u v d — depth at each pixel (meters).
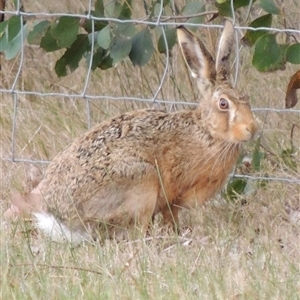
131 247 9.66
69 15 11.52
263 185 11.38
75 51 12.07
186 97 12.94
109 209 10.16
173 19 11.98
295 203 11.20
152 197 10.31
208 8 12.86
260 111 12.34
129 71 13.58
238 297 8.27
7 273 8.70
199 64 10.59
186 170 10.44
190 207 10.70
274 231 10.22
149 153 10.27
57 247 9.70
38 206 10.54
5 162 12.12
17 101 13.38
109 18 11.57
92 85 13.75
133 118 10.47
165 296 8.27
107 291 8.37
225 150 10.43
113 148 10.19
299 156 11.87
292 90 11.34
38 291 8.47
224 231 10.09
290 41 12.59
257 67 10.95
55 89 13.88
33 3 15.02
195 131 10.41
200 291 8.41
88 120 11.96
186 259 9.18
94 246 9.73
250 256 9.41
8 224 10.37
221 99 10.28
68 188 10.20
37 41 12.16
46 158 12.27
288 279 8.62
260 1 11.08
